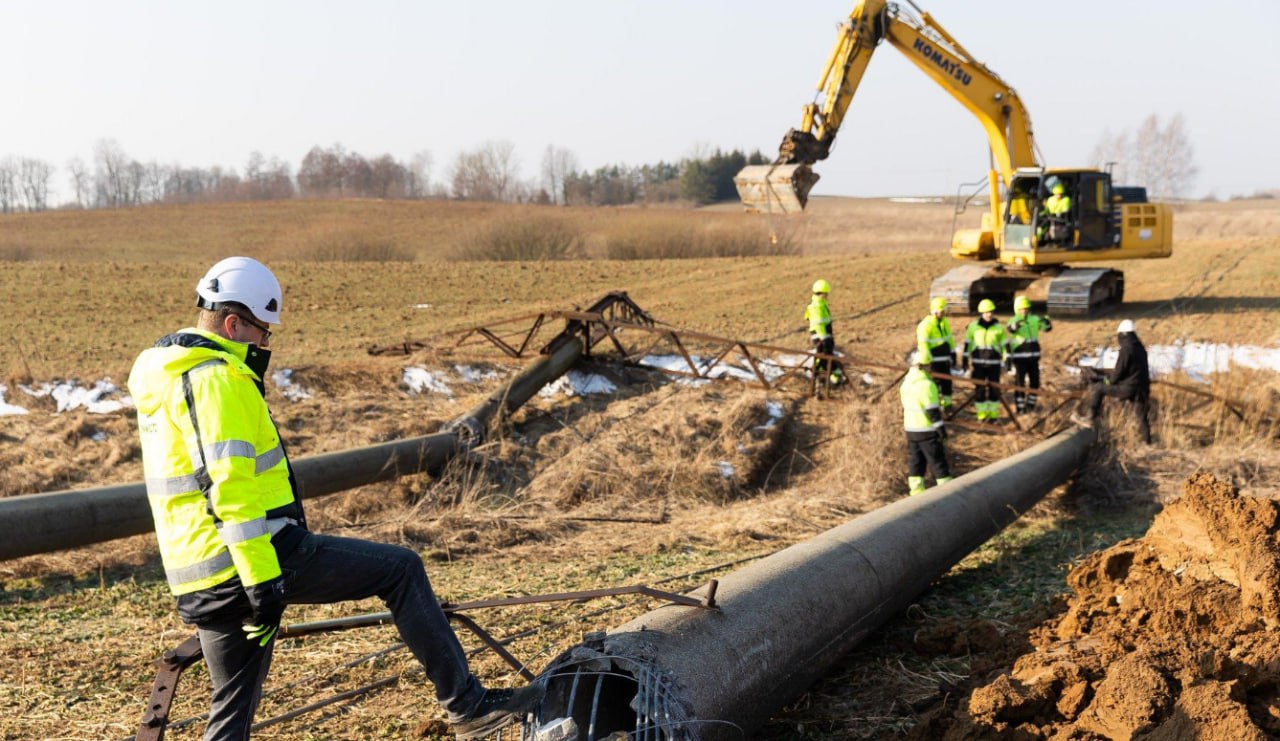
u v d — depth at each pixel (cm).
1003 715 459
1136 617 549
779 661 477
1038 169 2012
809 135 1864
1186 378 1544
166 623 721
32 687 584
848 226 6109
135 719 540
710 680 422
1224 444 1248
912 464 1100
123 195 12938
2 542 786
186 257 4225
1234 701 409
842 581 562
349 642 652
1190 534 583
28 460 1127
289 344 1684
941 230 5734
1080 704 456
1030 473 944
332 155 12225
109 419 1235
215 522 322
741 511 1105
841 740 504
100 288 2209
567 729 369
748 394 1431
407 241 4850
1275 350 1641
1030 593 728
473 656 627
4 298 2036
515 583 820
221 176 14075
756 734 513
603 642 416
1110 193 2025
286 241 4500
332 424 1277
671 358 1617
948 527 721
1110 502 1082
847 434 1321
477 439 1220
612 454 1242
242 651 353
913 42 1961
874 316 2080
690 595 486
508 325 1917
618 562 900
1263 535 536
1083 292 1941
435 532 980
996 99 2067
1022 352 1431
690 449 1273
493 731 384
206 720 532
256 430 332
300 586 349
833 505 1107
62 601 779
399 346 1577
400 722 532
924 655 611
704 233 3638
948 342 1386
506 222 3672
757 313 2105
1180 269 2711
